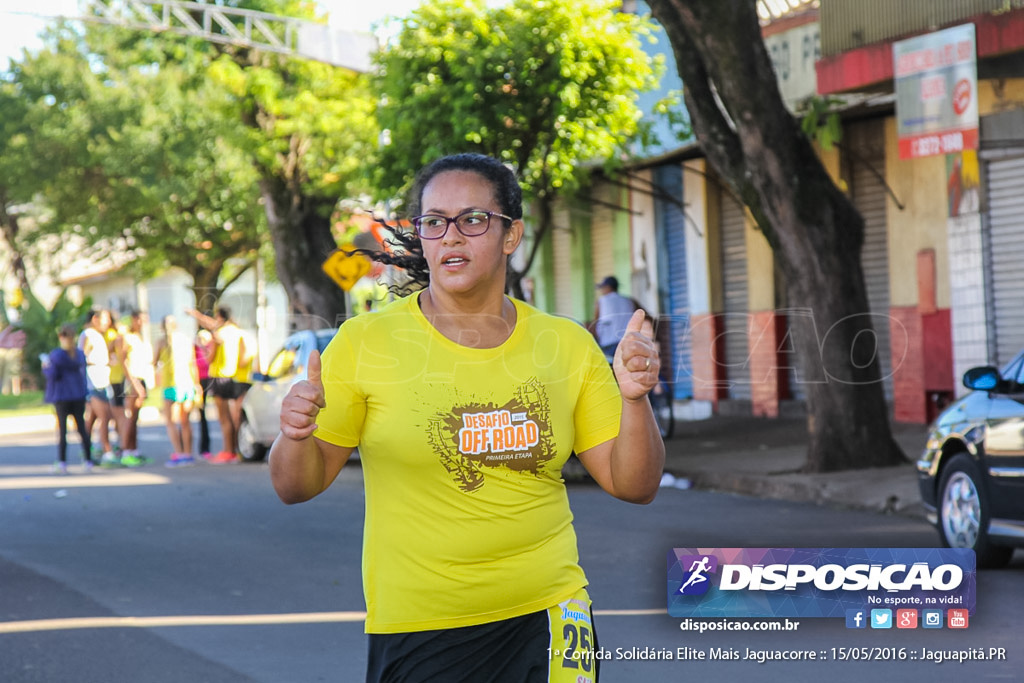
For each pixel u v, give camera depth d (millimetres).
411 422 3471
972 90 14547
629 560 9992
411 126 20078
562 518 3604
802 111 17375
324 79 27031
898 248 19031
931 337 18516
